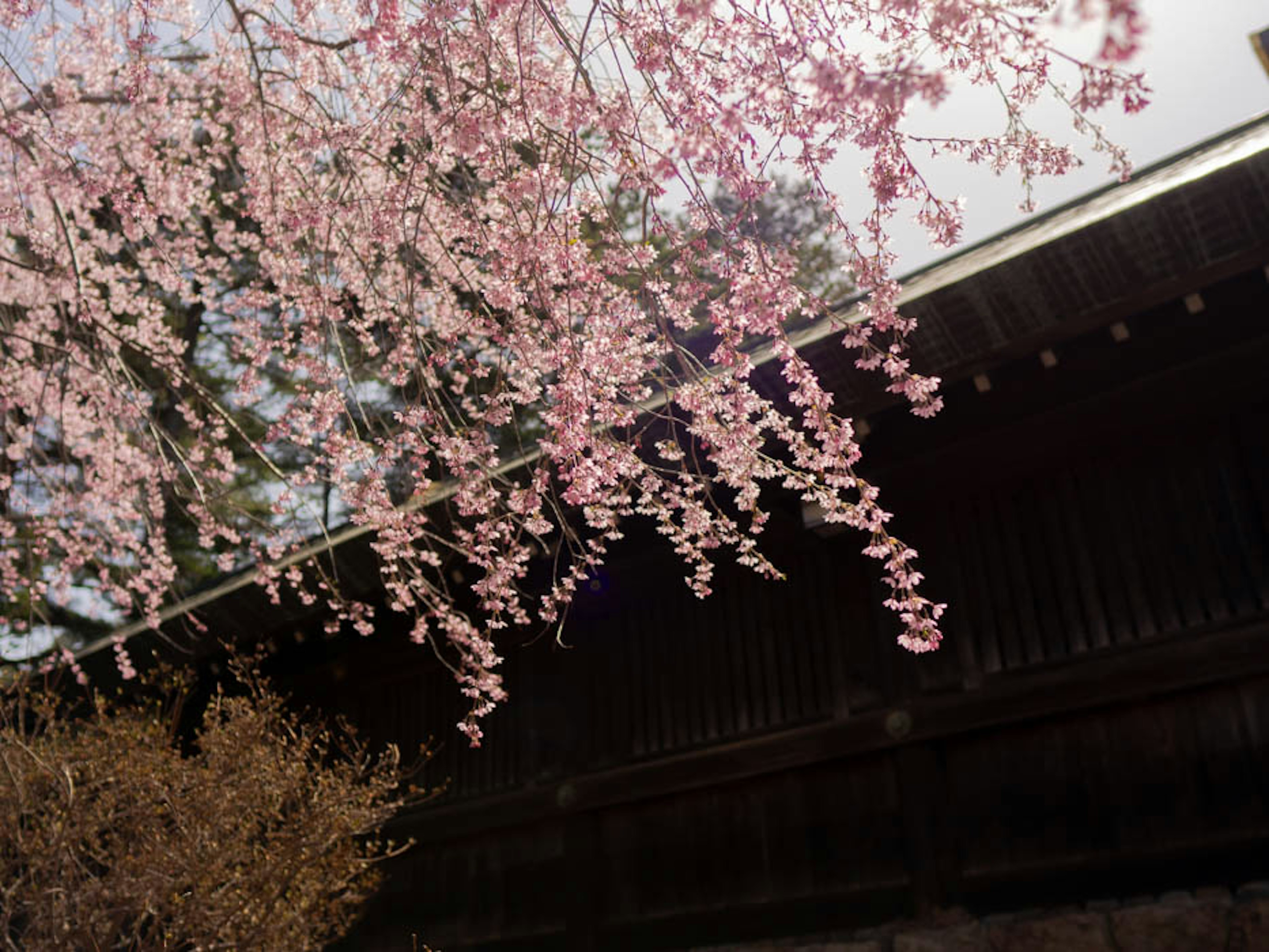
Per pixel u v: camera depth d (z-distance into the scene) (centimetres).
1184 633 515
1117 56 160
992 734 570
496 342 376
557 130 330
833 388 542
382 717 884
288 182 559
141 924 598
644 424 574
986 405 581
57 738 677
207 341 1170
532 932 724
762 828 638
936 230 285
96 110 677
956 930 537
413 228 520
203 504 605
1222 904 466
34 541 739
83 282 573
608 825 711
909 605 304
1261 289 493
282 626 822
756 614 677
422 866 804
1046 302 491
